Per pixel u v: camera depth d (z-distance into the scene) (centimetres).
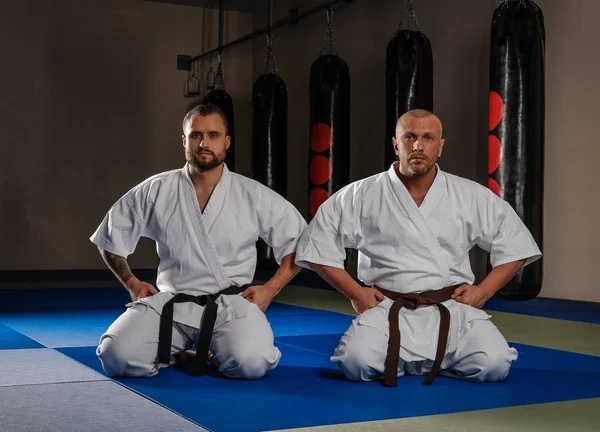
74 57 1073
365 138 929
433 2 838
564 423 254
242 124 1166
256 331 324
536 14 625
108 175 1089
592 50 674
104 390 298
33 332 474
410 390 305
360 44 937
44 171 1057
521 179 617
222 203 340
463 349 322
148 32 1112
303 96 1048
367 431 242
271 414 262
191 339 340
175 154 1125
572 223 691
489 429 245
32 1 1052
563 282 700
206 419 254
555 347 429
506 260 341
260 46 1146
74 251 1070
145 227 348
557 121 705
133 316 328
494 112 629
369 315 323
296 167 1066
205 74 1143
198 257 337
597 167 668
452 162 817
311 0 1027
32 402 276
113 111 1092
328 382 321
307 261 339
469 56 794
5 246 1040
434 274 329
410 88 715
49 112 1059
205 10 1143
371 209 335
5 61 1039
